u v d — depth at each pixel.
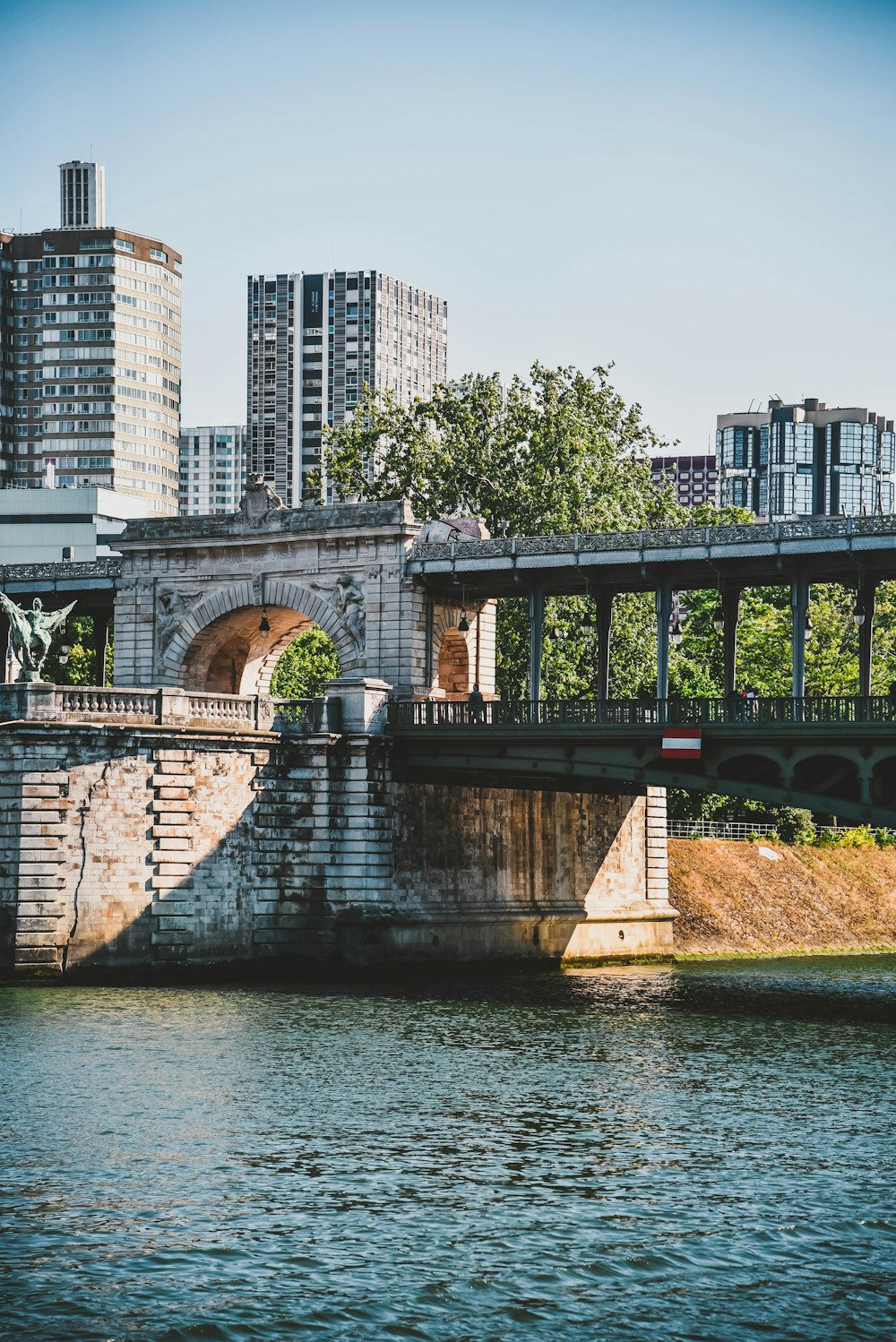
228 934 76.75
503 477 111.62
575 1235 38.84
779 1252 38.06
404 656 85.25
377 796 79.88
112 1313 34.19
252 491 89.81
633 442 118.44
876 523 73.75
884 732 68.62
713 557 77.62
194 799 75.62
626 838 94.94
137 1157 44.31
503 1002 72.06
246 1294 35.25
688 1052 60.09
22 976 71.00
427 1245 38.06
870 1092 53.38
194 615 91.06
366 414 121.00
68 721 72.38
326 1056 57.59
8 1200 40.69
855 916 107.81
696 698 73.81
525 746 77.75
